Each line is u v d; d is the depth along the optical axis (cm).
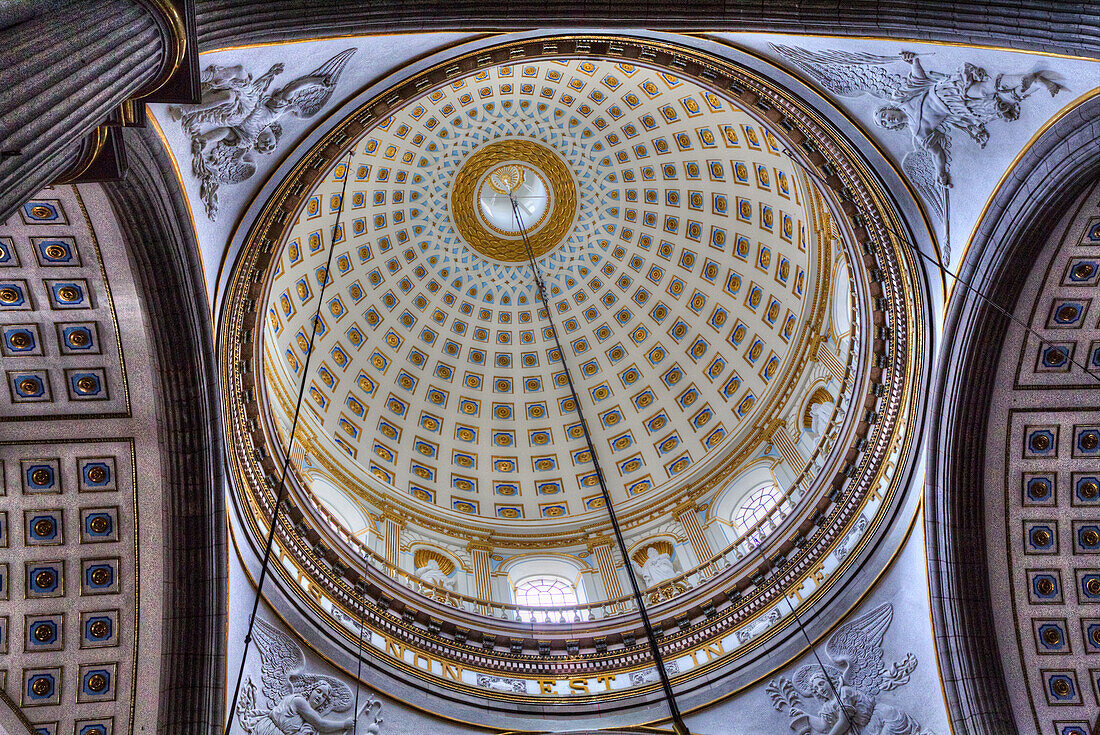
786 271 2414
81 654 1334
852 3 1158
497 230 2845
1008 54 1152
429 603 1853
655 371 2730
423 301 2786
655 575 2262
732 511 2300
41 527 1341
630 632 1883
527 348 2853
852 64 1297
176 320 1243
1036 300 1414
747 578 1881
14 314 1219
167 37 832
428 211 2747
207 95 1079
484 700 1698
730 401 2533
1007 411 1519
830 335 2178
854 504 1781
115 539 1354
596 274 2852
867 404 1777
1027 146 1266
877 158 1465
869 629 1648
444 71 1355
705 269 2666
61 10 720
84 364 1275
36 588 1340
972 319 1455
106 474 1344
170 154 1089
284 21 1041
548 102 2639
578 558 2403
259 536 1542
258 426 1592
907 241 1532
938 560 1570
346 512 2189
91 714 1322
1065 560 1538
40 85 669
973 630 1537
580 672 1833
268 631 1495
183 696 1310
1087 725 1487
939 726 1522
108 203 1087
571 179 2781
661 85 2458
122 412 1316
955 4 1120
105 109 752
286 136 1282
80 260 1167
